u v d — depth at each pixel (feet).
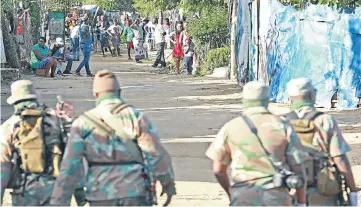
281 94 118.73
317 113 40.22
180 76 169.68
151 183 35.86
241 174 36.19
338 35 111.34
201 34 173.68
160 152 35.70
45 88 135.54
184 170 67.41
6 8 147.95
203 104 115.96
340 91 111.55
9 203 54.49
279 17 119.24
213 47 174.81
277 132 36.35
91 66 200.85
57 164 38.22
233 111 107.34
